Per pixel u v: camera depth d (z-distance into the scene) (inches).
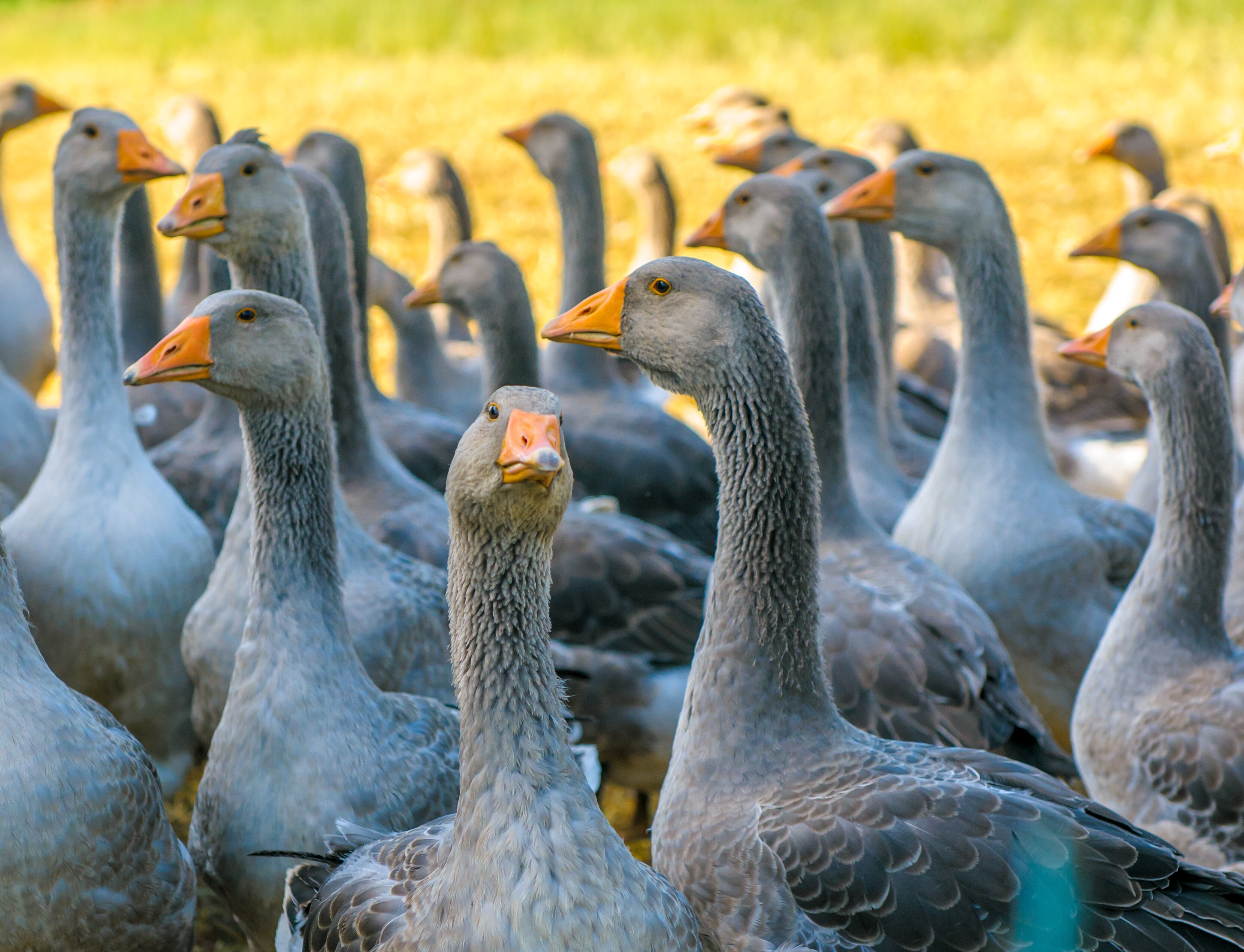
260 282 414.9
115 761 301.1
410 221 1258.6
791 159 714.8
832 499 427.2
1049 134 1582.2
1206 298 567.5
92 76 2404.0
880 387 535.8
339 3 2810.0
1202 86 1811.0
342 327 470.3
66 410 417.4
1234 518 432.1
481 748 253.1
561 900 245.8
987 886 262.4
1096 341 398.0
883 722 375.6
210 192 401.1
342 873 291.9
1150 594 373.7
